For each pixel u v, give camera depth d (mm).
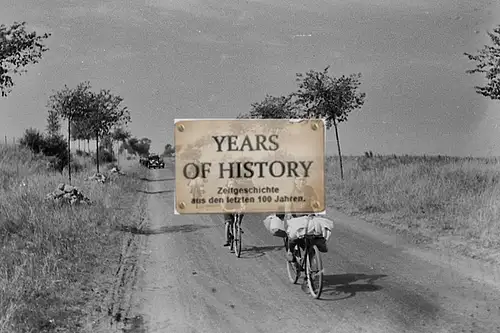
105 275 11430
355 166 32344
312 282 9641
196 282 10867
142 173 54062
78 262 12133
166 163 85000
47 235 13492
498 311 8422
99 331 8008
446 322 8000
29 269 10555
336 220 18219
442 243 13523
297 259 10266
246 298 9672
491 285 9891
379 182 24000
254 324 8289
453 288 9781
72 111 32188
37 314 8406
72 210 17938
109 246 14562
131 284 10734
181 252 13961
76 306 9141
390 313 8508
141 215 21375
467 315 8281
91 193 23406
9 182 24719
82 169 43812
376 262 12086
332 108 28500
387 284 10211
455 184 20562
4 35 17922
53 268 10969
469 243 13188
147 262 12805
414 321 8109
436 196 19094
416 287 9930
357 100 28531
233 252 13852
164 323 8398
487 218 14648
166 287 10523
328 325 8094
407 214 17734
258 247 14477
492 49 16719
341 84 28469
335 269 11602
